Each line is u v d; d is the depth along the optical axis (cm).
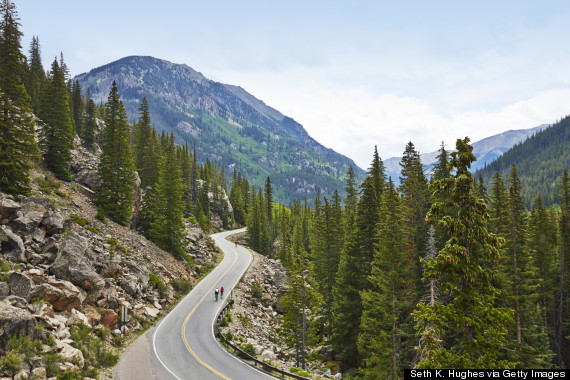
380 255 2692
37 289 1967
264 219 9894
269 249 9581
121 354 2262
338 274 3591
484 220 1320
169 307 3572
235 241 8888
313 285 3462
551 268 4109
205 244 6562
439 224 1366
